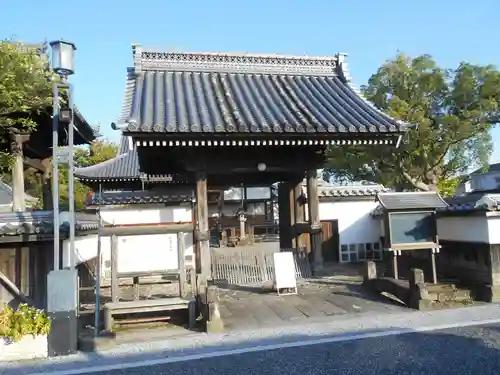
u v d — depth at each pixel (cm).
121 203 1583
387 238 980
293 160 1034
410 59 1364
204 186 964
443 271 1046
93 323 818
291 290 993
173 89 1060
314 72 1262
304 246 1217
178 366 563
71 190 683
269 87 1156
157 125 792
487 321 714
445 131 1298
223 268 1081
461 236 979
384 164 1446
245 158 1004
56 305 646
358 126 891
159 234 792
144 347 652
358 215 1725
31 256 788
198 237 935
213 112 923
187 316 805
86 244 1241
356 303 880
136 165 1845
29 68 818
